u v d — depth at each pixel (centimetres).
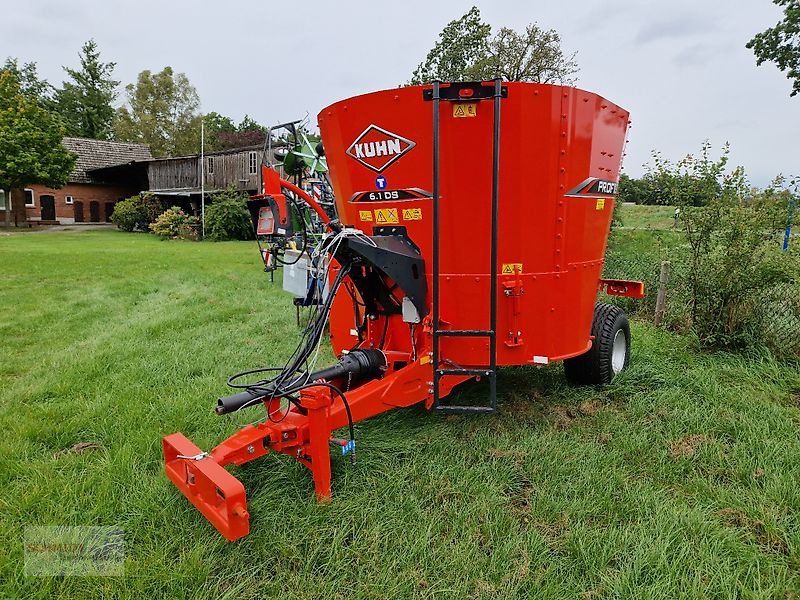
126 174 3559
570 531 272
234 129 6738
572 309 386
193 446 286
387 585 240
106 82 5944
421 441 370
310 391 289
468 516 287
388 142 346
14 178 2827
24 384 487
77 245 2012
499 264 355
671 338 597
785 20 2341
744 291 545
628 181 1046
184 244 2147
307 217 662
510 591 235
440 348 368
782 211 534
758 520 282
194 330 682
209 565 249
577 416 417
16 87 3027
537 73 1498
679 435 380
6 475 324
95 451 364
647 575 242
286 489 308
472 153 334
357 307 409
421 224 352
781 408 417
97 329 693
